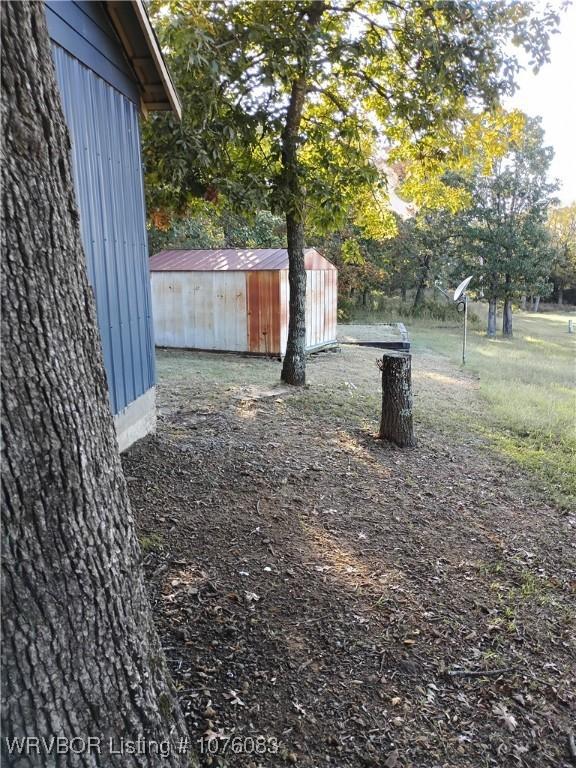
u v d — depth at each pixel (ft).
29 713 4.40
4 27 4.05
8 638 4.28
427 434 21.16
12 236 4.16
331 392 26.50
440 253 80.28
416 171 31.91
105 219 14.16
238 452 17.15
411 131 29.17
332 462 17.20
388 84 27.91
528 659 8.79
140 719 5.12
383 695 7.66
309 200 26.89
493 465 18.30
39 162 4.35
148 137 22.85
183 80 21.43
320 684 7.71
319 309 40.34
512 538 13.14
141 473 14.44
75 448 4.63
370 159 31.83
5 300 4.14
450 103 26.18
